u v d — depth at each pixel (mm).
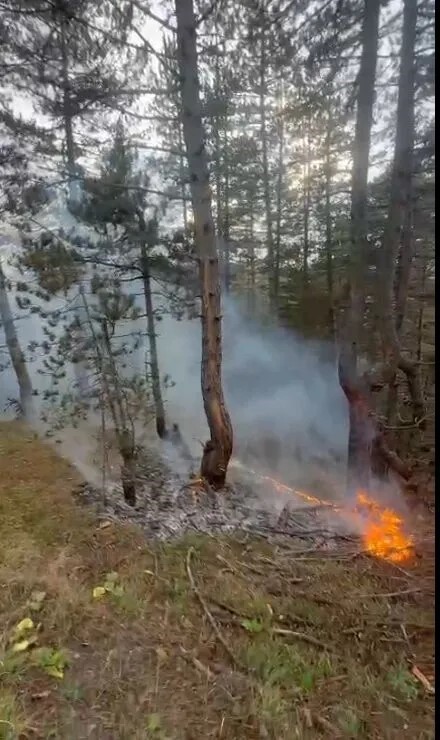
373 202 9539
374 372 8609
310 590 4504
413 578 4938
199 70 6922
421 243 10672
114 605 3838
